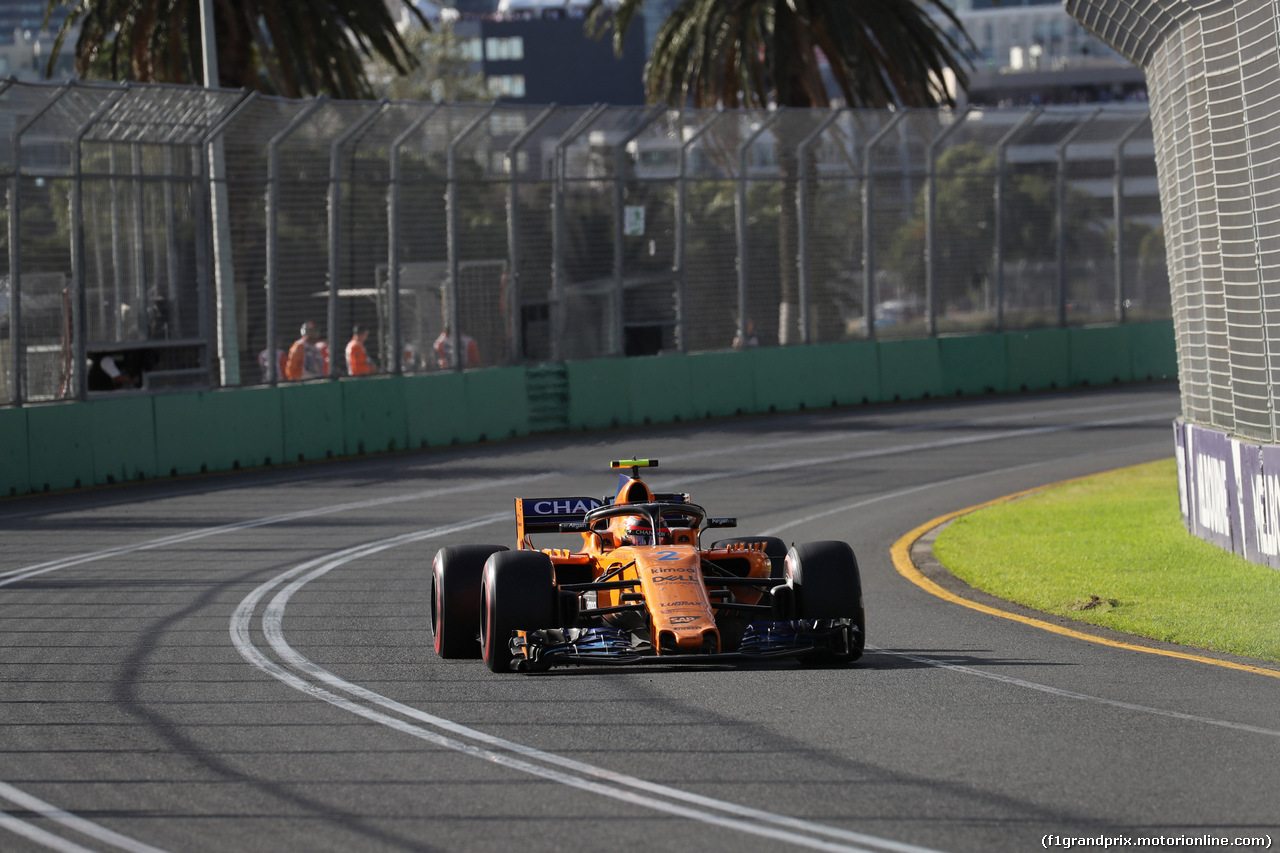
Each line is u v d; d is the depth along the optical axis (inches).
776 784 880.9
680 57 4928.6
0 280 2874.0
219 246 3262.8
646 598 1181.7
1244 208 1793.8
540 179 3890.3
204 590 1747.0
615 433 3841.0
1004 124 4690.0
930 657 1316.4
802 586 1256.8
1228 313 1868.8
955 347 4608.8
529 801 852.6
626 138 4018.2
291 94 4220.0
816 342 4424.2
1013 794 853.8
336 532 2284.7
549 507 1418.6
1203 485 1946.4
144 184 3127.5
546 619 1218.6
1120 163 4945.9
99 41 4242.1
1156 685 1172.5
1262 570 1679.4
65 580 1833.2
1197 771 901.8
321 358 3464.6
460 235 3725.4
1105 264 4968.0
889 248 4530.0
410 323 3644.2
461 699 1143.0
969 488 2743.6
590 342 4025.6
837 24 4490.7
